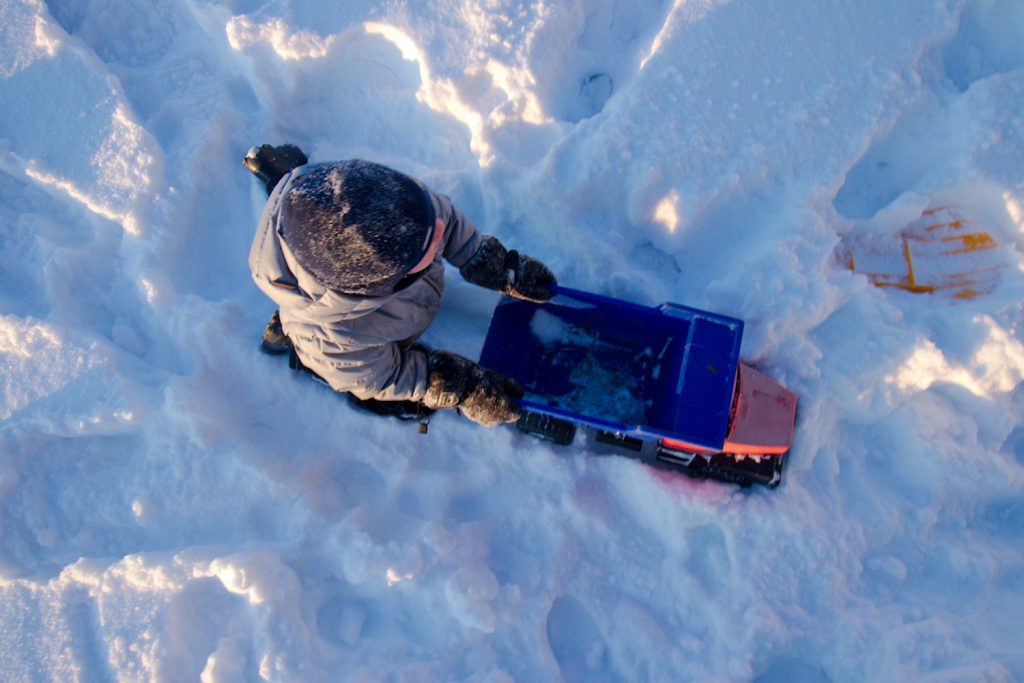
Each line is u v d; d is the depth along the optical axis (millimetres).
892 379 2748
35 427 2789
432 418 2932
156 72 3236
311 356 2273
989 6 2918
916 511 2812
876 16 2896
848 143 2818
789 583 2695
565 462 2875
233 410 2922
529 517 2857
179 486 2773
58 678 2627
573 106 3096
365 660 2646
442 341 3059
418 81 3121
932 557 2793
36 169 3008
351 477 2932
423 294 2572
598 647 2727
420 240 1773
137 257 2957
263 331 3010
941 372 2748
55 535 2762
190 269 3086
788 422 2693
